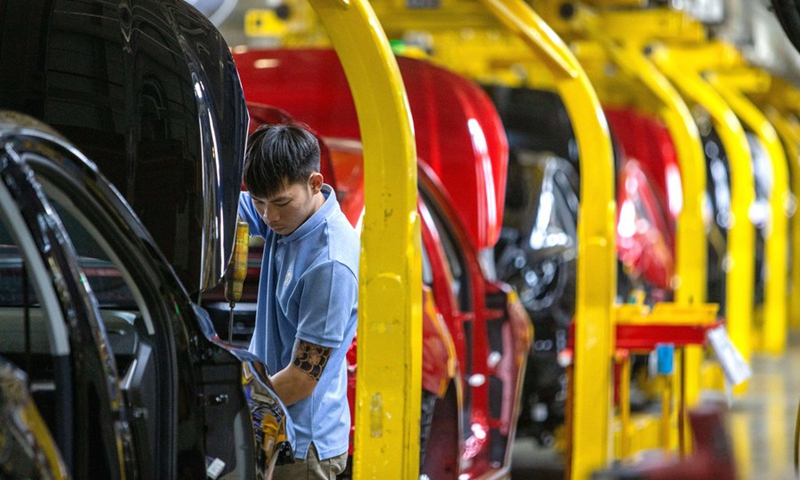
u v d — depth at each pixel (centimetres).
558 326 1280
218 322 686
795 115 3011
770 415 1669
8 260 531
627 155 1833
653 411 1552
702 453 484
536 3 1453
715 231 2067
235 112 612
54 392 415
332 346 548
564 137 1469
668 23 1596
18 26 597
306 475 556
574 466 1065
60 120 591
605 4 1553
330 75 989
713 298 2006
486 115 1102
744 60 2211
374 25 663
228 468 473
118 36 595
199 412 459
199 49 601
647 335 1096
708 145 2258
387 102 670
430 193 933
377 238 679
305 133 554
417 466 690
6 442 343
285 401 543
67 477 364
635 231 1528
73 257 398
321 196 564
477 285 955
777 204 2320
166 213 586
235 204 603
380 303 679
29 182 383
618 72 2027
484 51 1872
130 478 412
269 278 575
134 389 438
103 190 432
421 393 734
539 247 1295
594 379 1063
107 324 482
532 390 1258
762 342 2431
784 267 2372
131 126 588
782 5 714
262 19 1716
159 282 452
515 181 1352
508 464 953
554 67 1039
